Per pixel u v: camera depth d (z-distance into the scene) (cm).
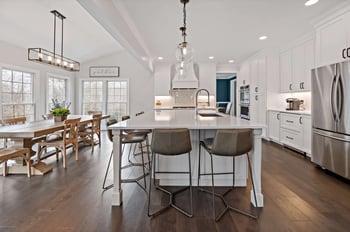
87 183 292
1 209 221
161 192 265
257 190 229
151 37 470
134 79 804
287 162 384
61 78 734
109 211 218
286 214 212
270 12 341
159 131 214
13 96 532
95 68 798
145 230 186
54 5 380
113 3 299
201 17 360
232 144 210
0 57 482
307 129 408
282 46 541
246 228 189
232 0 301
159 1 303
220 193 260
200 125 226
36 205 230
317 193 259
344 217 206
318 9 327
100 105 805
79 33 527
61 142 364
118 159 232
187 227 191
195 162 277
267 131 575
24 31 463
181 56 343
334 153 312
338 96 302
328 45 340
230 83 1069
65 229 187
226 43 518
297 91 482
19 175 326
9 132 290
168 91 756
